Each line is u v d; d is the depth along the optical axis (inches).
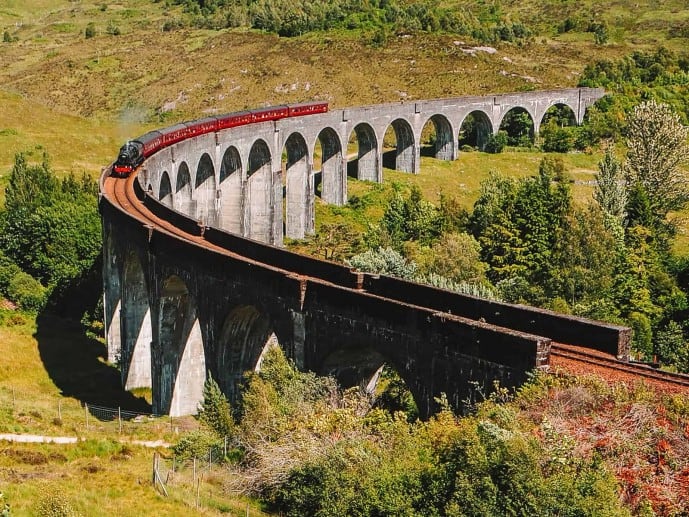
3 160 4488.2
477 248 3567.9
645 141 4633.4
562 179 5019.7
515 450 1236.5
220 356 2089.1
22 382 2741.1
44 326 3225.9
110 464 1819.6
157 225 2464.3
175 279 2267.5
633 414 1307.8
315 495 1409.9
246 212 4106.8
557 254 3444.9
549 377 1398.9
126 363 2699.3
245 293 1968.5
